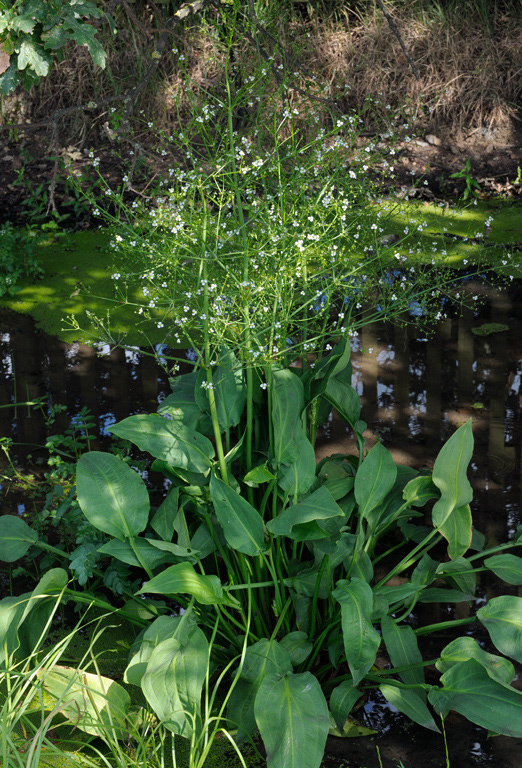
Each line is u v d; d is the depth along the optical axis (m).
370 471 2.94
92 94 7.75
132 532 2.72
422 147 7.42
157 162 6.68
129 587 3.06
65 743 2.58
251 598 2.83
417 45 7.90
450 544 2.94
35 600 2.61
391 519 3.05
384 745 2.59
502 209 6.54
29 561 3.50
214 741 2.59
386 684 2.60
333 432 4.21
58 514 3.25
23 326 5.20
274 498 2.85
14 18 2.68
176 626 2.58
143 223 2.99
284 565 2.94
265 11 5.90
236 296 2.76
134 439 2.75
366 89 7.76
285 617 2.86
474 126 7.68
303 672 2.52
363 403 4.39
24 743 2.38
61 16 2.72
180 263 2.95
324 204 2.88
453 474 2.86
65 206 6.66
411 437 4.10
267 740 2.24
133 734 2.45
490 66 7.84
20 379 4.70
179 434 2.82
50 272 5.80
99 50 2.77
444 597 2.91
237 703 2.54
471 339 4.93
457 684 2.46
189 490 2.82
